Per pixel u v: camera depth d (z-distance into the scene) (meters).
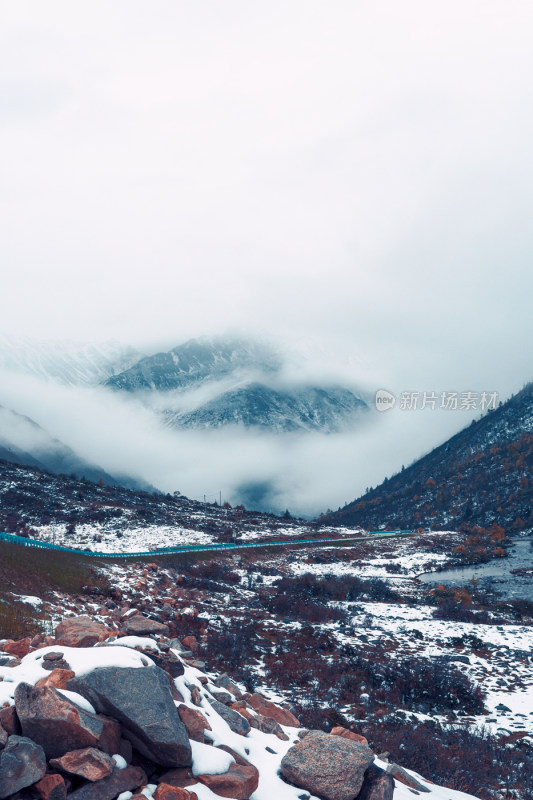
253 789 6.75
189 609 28.88
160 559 51.47
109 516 75.94
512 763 14.13
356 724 15.89
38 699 6.00
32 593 23.00
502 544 122.19
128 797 5.87
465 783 12.16
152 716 6.46
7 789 5.38
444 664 24.55
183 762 6.53
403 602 46.31
